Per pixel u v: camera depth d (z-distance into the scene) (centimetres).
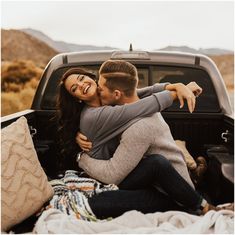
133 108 209
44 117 321
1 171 188
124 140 207
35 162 202
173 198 206
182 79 322
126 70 221
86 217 196
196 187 287
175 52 330
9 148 195
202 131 319
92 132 217
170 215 197
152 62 322
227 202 250
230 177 240
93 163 217
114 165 209
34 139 314
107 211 203
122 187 214
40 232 176
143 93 247
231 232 180
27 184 194
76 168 275
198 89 226
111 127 212
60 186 219
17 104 1049
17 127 206
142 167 208
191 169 273
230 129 290
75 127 228
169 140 216
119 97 222
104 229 183
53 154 312
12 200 188
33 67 1162
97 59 324
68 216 189
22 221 198
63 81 226
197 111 319
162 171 203
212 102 319
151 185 214
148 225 191
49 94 323
